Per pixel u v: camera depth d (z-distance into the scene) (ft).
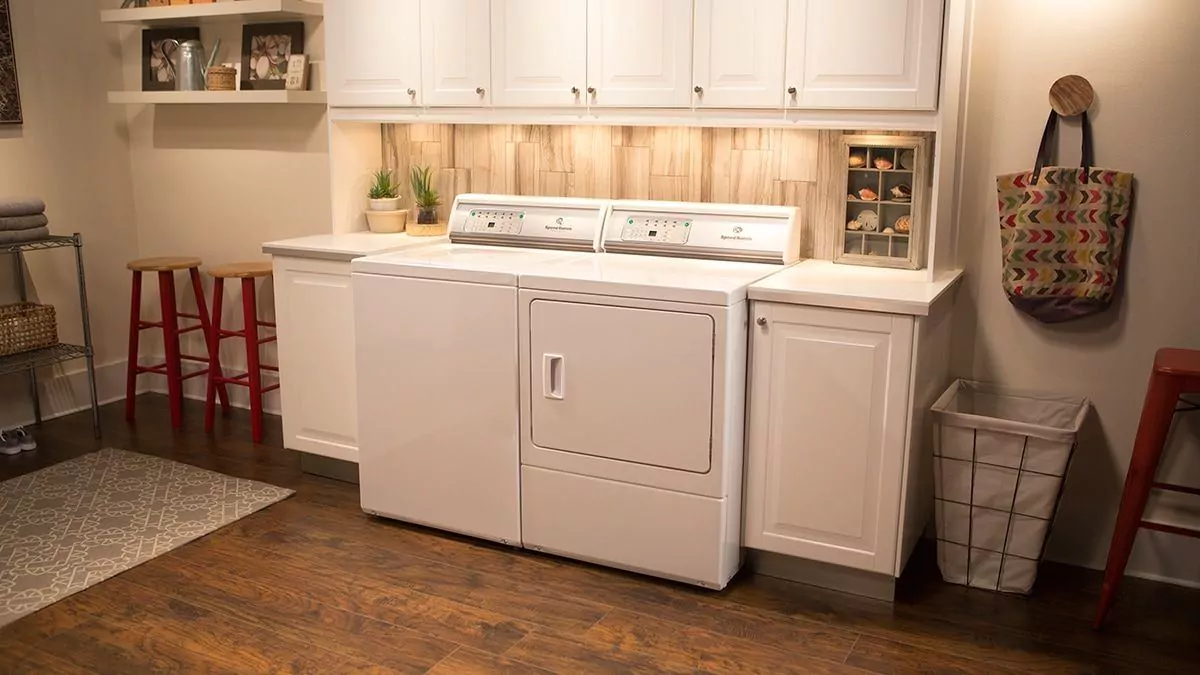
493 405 10.43
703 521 9.60
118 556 10.44
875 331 9.04
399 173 13.61
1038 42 9.77
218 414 15.21
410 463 11.07
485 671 8.39
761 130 11.24
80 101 15.02
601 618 9.29
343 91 12.64
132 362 14.78
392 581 10.00
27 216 13.39
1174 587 9.95
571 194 12.46
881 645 8.82
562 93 11.17
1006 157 10.11
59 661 8.55
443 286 10.47
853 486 9.42
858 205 10.80
